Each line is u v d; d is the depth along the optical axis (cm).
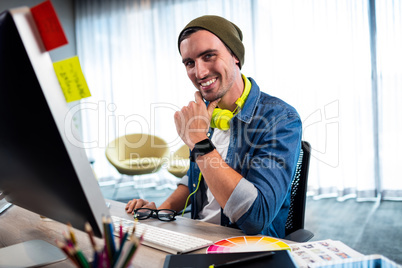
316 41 407
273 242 86
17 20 45
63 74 52
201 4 470
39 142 53
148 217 116
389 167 386
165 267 70
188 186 140
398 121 379
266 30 429
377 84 385
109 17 541
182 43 120
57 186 58
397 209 349
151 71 514
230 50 121
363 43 388
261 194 99
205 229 104
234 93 125
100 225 61
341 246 80
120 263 53
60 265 75
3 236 99
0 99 52
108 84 549
